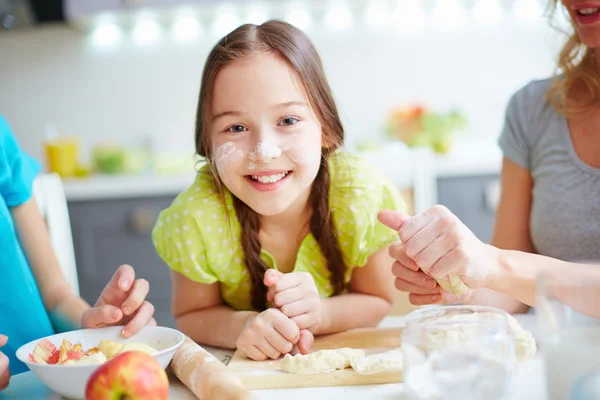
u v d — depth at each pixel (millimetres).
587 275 589
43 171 3143
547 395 586
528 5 2996
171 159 2854
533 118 1294
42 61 3133
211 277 1130
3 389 815
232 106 996
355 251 1146
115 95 3145
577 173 1214
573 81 1234
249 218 1130
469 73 3057
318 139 1045
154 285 2619
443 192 2543
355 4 2963
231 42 1031
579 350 562
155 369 636
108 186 2611
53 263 1216
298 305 1012
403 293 1394
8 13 2816
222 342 1044
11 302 1113
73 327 1132
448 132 2734
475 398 628
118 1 2799
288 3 2889
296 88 1007
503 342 646
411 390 655
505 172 1344
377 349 936
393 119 2869
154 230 1164
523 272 900
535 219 1269
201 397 723
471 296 1078
